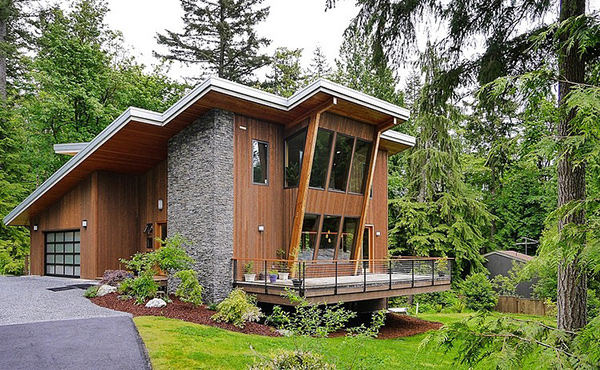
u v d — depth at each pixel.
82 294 14.43
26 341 8.32
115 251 18.33
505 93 7.62
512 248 31.50
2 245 24.30
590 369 3.58
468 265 26.95
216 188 13.59
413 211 25.67
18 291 15.07
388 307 19.80
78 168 17.62
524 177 30.17
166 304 12.83
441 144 25.95
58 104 24.67
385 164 20.23
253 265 14.16
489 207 32.12
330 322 6.86
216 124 13.74
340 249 16.33
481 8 8.05
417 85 37.25
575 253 4.18
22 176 26.48
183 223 14.95
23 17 29.62
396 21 8.55
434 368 9.02
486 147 16.14
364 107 14.56
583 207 4.21
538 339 4.13
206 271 13.73
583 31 4.65
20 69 31.78
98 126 27.80
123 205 18.75
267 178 15.03
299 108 14.17
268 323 12.58
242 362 7.60
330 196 15.52
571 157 4.49
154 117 14.67
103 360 7.34
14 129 26.11
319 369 6.00
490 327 4.43
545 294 20.55
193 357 7.68
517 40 7.93
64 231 20.39
